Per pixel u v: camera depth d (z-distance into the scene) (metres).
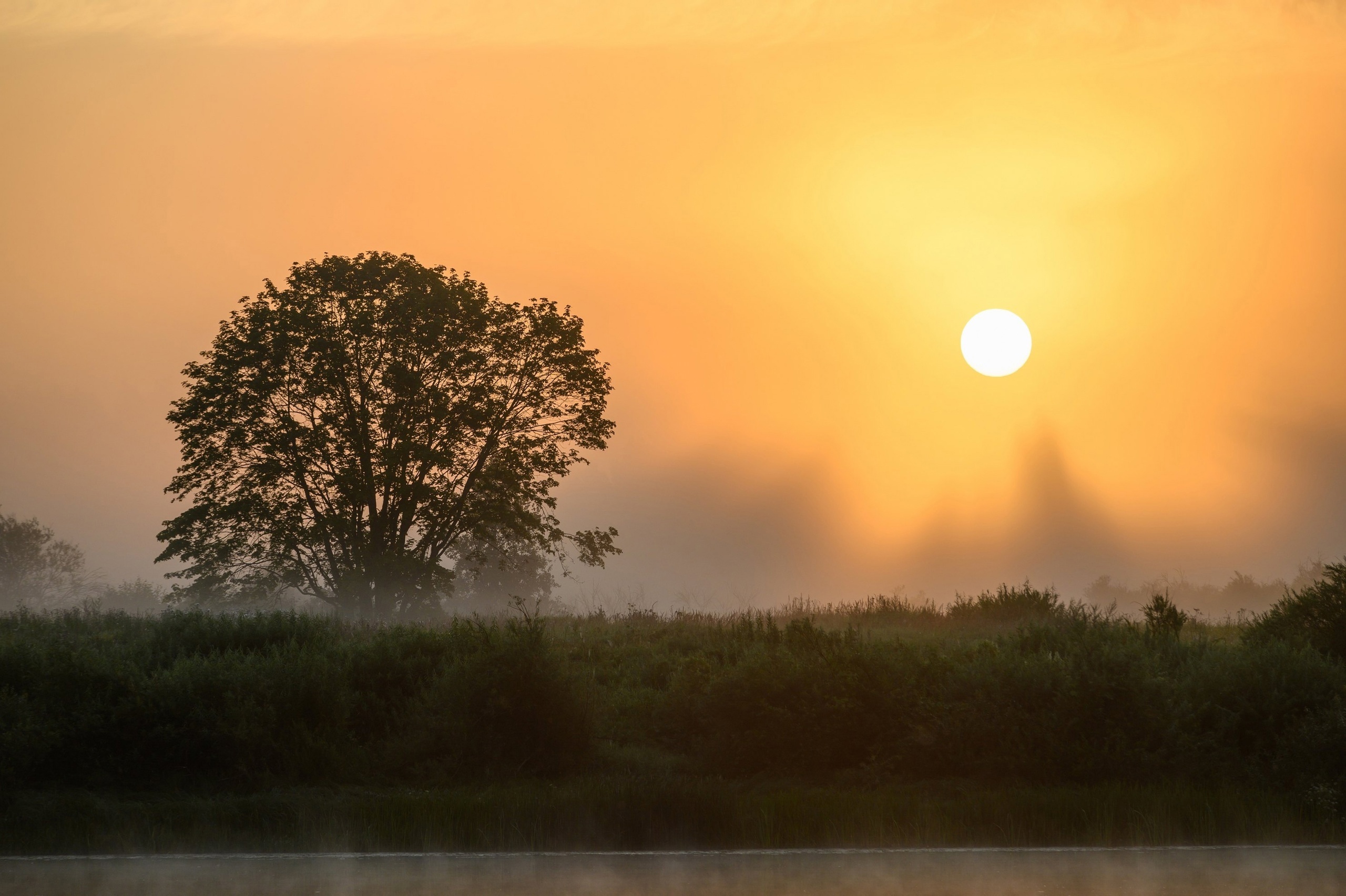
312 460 53.16
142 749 19.72
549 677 21.39
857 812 17.36
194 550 52.75
